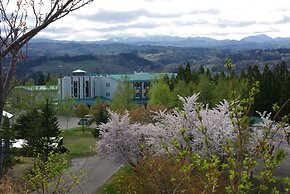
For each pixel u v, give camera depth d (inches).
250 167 139.0
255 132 697.0
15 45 182.2
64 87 3134.8
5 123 925.2
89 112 2351.1
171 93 1854.1
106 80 3262.8
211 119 740.7
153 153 842.8
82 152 1392.7
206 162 155.3
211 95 1835.6
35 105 1795.0
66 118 2327.8
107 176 1007.6
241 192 133.3
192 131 714.2
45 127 1250.6
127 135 955.3
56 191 408.5
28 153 1123.3
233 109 145.6
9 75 185.9
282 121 148.2
